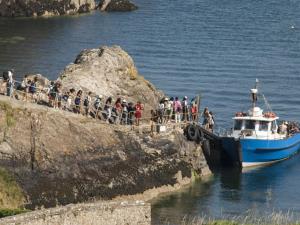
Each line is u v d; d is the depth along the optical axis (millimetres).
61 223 109312
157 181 166000
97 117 168625
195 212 153875
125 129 166250
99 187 156625
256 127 189625
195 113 186750
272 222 140375
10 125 151750
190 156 175500
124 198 159500
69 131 157500
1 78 167500
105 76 187500
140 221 117750
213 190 169125
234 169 184750
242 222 139375
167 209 155875
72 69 187875
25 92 164250
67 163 154250
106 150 160500
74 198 152625
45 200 149250
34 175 150125
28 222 105250
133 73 194875
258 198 164750
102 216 114250
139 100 186750
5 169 147625
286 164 191375
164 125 172875
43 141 153500
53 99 165250
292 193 168625
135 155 164500
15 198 145625
